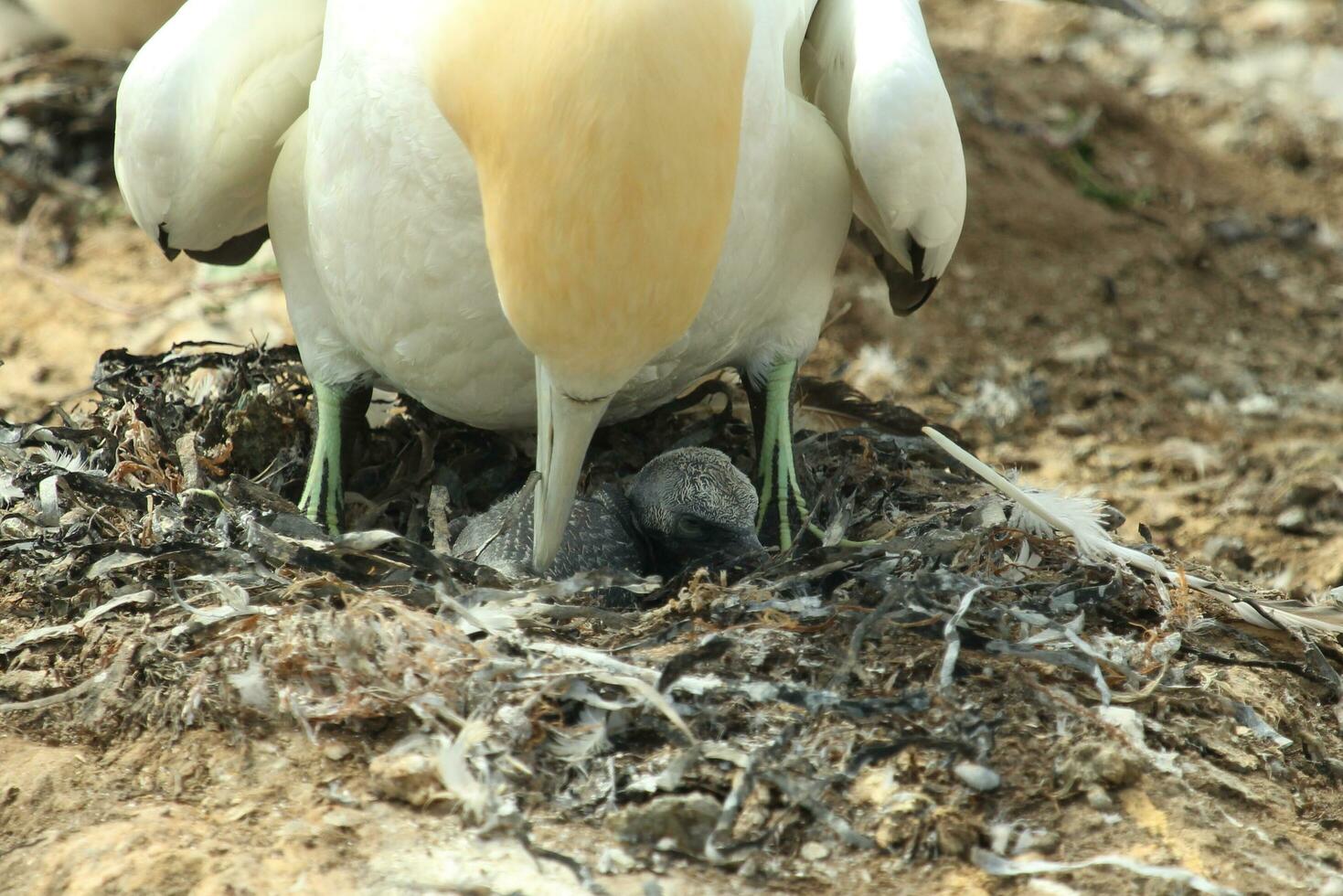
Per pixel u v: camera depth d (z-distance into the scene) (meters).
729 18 6.61
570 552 9.50
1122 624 8.47
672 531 9.87
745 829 6.71
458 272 8.45
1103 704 7.49
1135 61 24.05
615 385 7.43
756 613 8.00
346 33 8.37
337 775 6.99
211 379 11.38
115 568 8.15
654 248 6.69
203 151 9.24
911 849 6.72
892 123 8.63
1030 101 21.14
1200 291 18.28
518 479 10.99
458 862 6.47
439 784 6.84
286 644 7.37
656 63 6.43
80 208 17.03
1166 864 6.68
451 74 6.97
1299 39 25.06
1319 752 7.78
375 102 8.17
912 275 10.44
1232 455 14.66
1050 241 18.36
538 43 6.54
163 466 9.80
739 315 9.21
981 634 7.91
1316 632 8.77
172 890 6.30
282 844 6.57
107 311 15.43
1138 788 7.11
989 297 17.14
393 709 7.21
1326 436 15.37
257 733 7.23
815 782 6.88
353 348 9.80
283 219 9.52
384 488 10.70
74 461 9.64
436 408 9.71
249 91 9.38
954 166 9.02
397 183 8.27
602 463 11.20
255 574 8.12
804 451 10.77
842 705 7.18
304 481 10.69
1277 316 18.09
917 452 10.88
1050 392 15.80
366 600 7.57
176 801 6.92
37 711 7.51
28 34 19.03
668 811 6.67
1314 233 19.98
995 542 8.84
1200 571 9.63
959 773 7.02
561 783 6.93
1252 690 7.97
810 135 9.14
